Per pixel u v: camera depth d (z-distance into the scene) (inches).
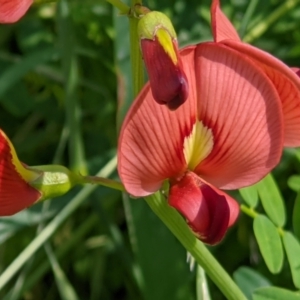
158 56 4.8
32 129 8.6
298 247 6.1
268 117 5.0
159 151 5.0
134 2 5.1
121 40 7.4
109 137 8.3
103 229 8.2
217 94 5.0
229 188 5.3
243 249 7.8
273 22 8.1
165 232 7.3
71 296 7.4
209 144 5.1
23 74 7.7
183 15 8.2
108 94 8.4
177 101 4.7
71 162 7.6
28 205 5.4
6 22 4.9
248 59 4.9
